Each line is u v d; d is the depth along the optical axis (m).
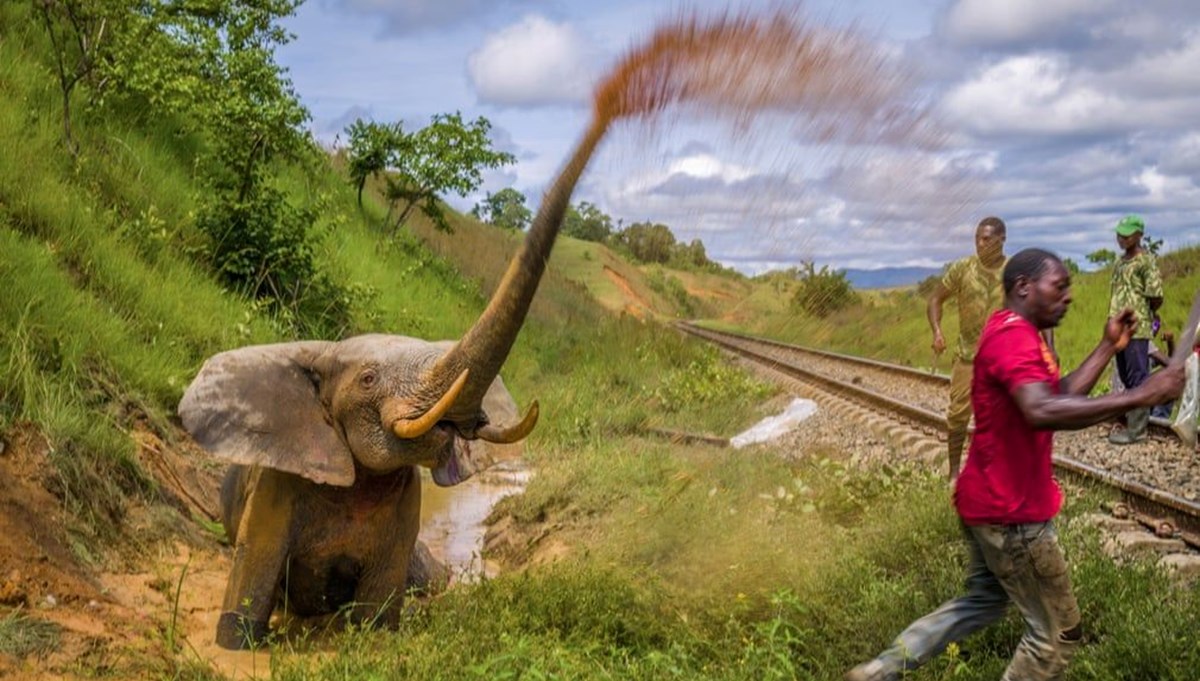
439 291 22.89
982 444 4.49
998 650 5.27
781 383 22.08
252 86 14.86
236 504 6.80
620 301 66.44
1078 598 5.41
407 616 6.37
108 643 5.54
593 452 11.62
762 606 5.98
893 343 30.06
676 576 6.60
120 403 8.55
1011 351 4.34
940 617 4.67
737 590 6.12
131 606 6.34
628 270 81.06
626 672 5.07
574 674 4.90
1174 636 4.75
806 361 30.42
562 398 15.80
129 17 14.80
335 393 6.02
